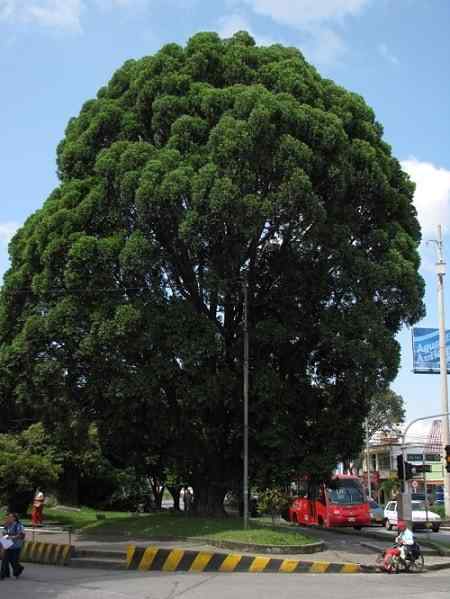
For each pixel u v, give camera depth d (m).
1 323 26.02
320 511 38.00
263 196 23.98
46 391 24.59
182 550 18.97
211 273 23.61
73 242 23.97
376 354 23.83
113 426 25.97
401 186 28.28
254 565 19.00
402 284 25.55
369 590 15.19
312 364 26.39
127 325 22.67
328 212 25.31
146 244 23.19
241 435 25.42
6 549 16.95
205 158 23.75
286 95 24.80
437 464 76.50
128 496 47.56
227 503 37.84
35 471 32.19
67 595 13.88
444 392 43.56
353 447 26.42
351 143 26.09
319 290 25.42
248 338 24.75
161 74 26.23
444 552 24.06
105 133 26.53
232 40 29.06
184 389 24.08
